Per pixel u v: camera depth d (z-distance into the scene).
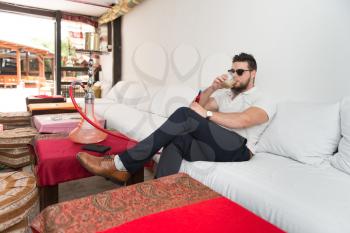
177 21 3.31
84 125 1.80
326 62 1.80
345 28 1.69
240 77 1.93
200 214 0.94
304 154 1.57
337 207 1.04
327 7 1.77
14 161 2.26
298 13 1.95
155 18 3.78
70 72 5.34
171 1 3.40
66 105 3.24
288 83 2.06
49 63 5.89
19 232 1.17
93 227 0.86
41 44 6.07
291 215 1.06
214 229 0.85
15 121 2.94
